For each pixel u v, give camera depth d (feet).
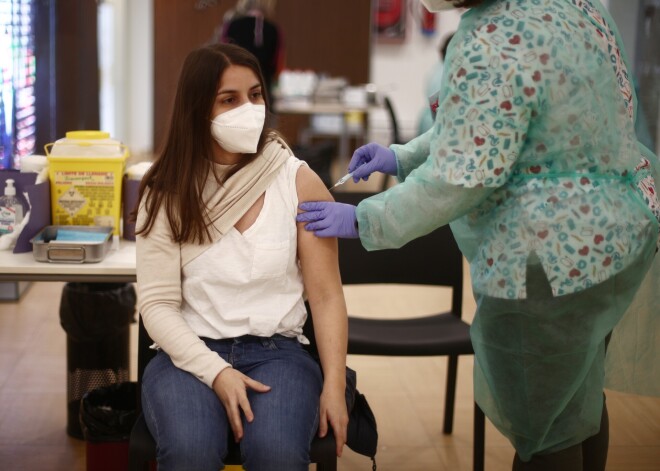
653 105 17.51
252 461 5.74
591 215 6.01
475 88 5.80
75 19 14.42
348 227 6.42
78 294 9.06
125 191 8.00
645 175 6.65
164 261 6.37
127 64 29.32
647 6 18.12
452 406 9.62
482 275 6.32
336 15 29.96
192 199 6.26
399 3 30.07
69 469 8.68
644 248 6.30
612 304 6.29
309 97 24.59
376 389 10.85
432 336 8.43
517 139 5.82
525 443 6.59
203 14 28.96
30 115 12.87
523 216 6.04
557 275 6.02
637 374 7.70
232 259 6.33
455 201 6.00
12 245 7.69
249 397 6.04
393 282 9.33
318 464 6.15
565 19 5.96
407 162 7.35
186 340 6.15
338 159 29.17
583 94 5.90
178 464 5.69
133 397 8.34
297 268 6.59
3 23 11.24
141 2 29.07
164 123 6.66
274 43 20.31
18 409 9.99
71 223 7.91
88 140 7.99
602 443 7.23
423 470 8.89
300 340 6.61
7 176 7.63
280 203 6.43
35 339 12.16
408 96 30.83
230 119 6.20
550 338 6.20
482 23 5.93
